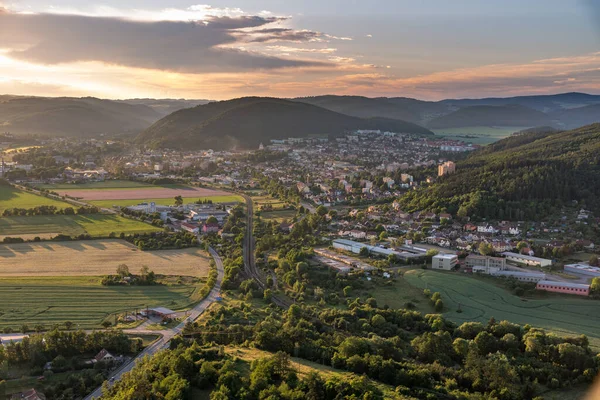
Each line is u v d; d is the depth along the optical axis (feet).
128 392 613.11
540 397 612.29
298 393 592.60
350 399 581.53
